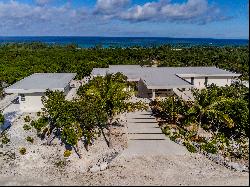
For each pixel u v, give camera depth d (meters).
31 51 119.94
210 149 34.81
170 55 108.44
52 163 32.72
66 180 29.39
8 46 153.00
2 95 57.62
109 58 96.00
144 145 36.59
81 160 33.22
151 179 29.41
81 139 37.84
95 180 29.36
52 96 36.72
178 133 39.66
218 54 95.94
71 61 87.81
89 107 33.94
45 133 39.09
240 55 84.38
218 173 30.61
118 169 31.30
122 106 36.41
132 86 55.47
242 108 36.88
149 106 49.94
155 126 42.19
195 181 29.03
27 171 31.11
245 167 31.64
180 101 43.53
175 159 33.31
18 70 69.12
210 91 39.09
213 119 39.94
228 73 61.03
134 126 42.19
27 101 48.28
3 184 28.52
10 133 40.06
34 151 35.19
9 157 33.91
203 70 64.50
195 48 125.12
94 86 35.78
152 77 56.66
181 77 60.41
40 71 69.56
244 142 37.25
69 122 33.38
